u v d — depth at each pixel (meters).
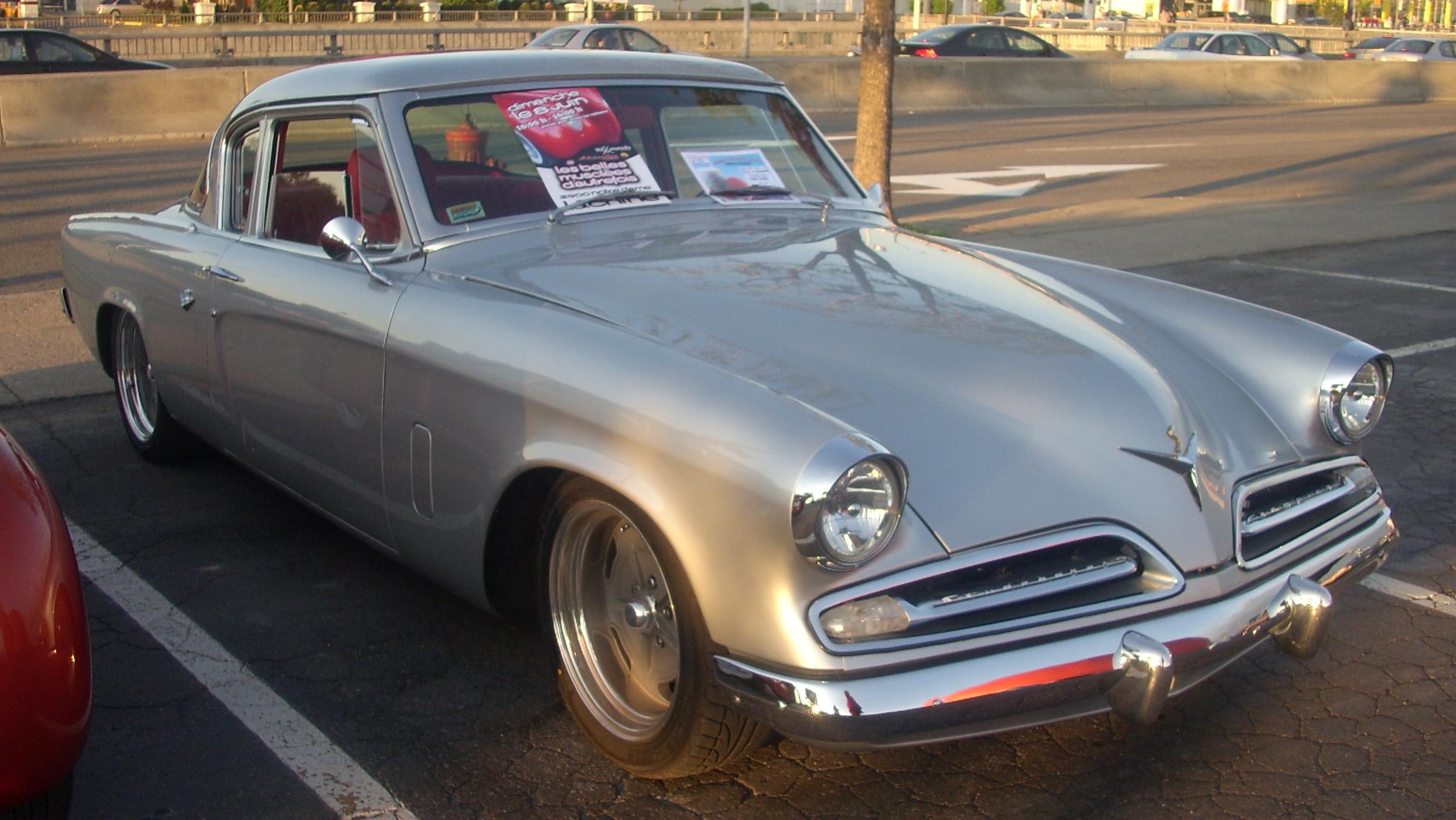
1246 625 2.70
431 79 3.73
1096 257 9.41
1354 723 3.21
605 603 2.99
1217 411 3.03
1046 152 16.27
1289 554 2.89
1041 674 2.47
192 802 2.86
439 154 3.62
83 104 16.20
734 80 4.29
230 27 35.41
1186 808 2.85
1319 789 2.92
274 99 4.01
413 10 43.81
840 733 2.38
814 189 4.19
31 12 41.75
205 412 4.32
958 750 3.09
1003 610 2.51
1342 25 63.88
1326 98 25.59
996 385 2.81
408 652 3.57
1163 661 2.50
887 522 2.38
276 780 2.95
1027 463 2.64
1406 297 8.16
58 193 11.86
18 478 2.33
